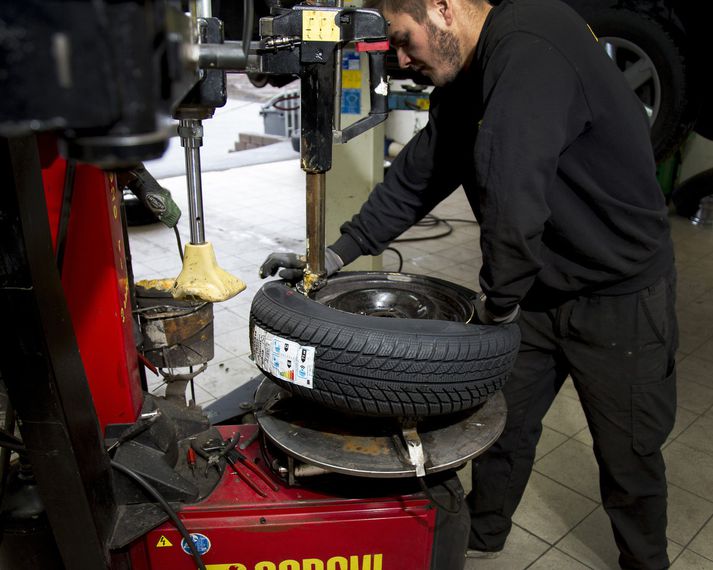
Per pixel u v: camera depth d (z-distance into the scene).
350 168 2.99
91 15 0.36
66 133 0.40
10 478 1.16
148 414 1.22
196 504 1.15
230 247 4.18
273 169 6.64
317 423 1.17
